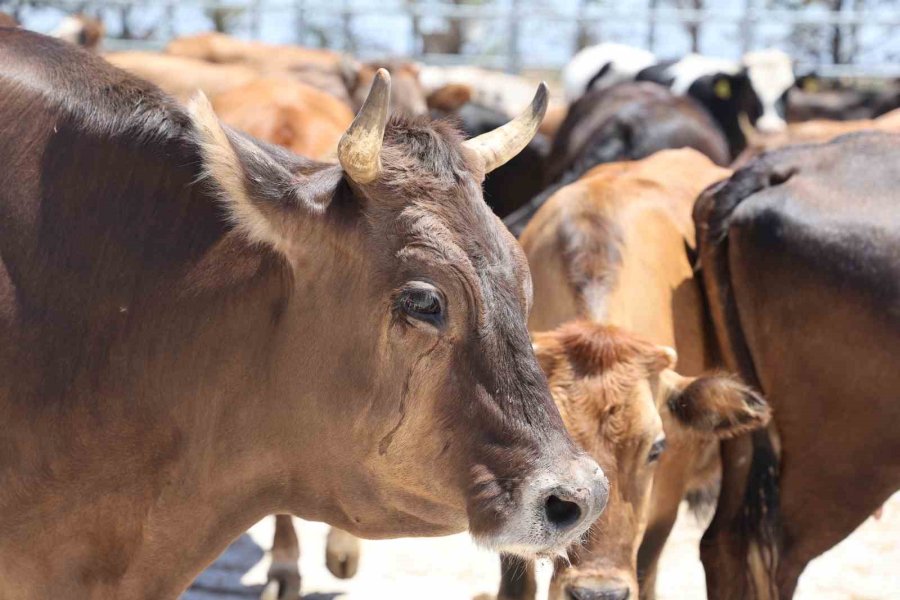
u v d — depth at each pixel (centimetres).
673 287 691
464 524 419
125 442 414
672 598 782
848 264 577
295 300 406
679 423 585
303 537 916
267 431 418
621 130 1141
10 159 410
